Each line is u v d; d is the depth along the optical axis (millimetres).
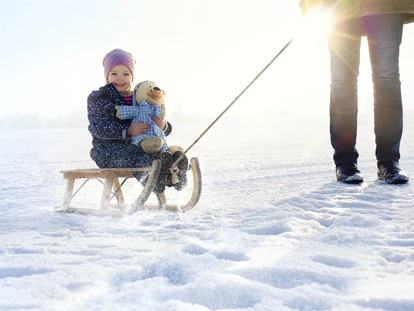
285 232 1823
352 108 3375
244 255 1515
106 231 2113
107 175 2812
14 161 10195
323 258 1456
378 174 3395
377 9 3164
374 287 1184
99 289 1248
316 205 2479
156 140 2723
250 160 7414
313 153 8219
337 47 3385
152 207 2984
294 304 1096
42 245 1806
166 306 1083
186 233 1928
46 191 4629
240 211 2480
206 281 1232
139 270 1377
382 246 1588
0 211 3127
